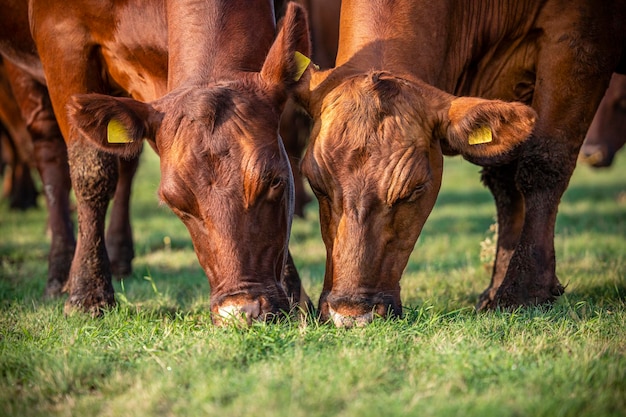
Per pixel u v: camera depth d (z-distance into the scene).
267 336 6.82
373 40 8.19
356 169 7.38
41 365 6.72
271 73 7.71
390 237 7.48
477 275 11.48
